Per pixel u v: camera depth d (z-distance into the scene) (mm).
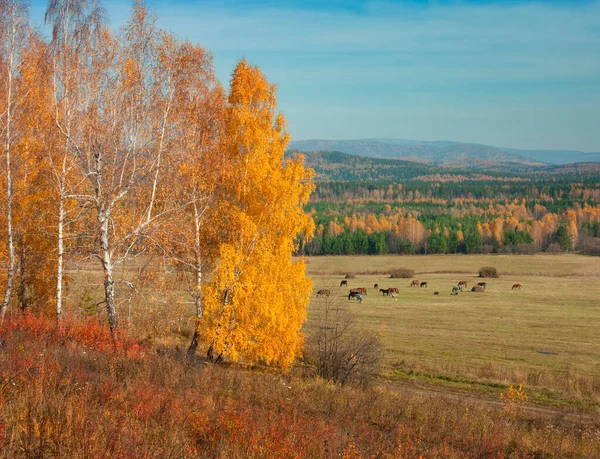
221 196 21766
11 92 19234
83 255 20531
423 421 15711
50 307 23984
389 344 36938
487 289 82062
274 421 11812
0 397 9250
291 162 22016
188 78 19578
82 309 25609
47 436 7840
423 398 19812
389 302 65625
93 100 18547
